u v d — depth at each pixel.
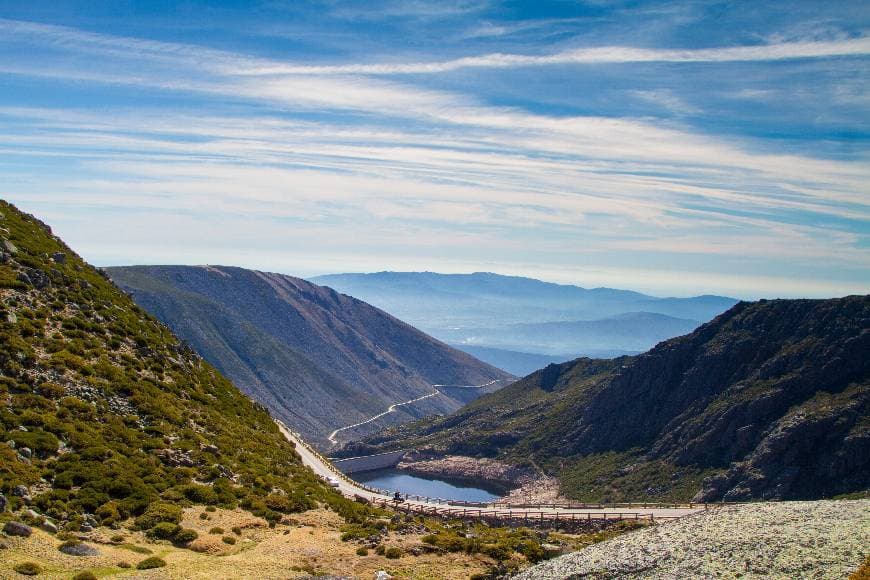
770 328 198.50
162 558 42.06
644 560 42.72
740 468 156.75
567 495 185.75
